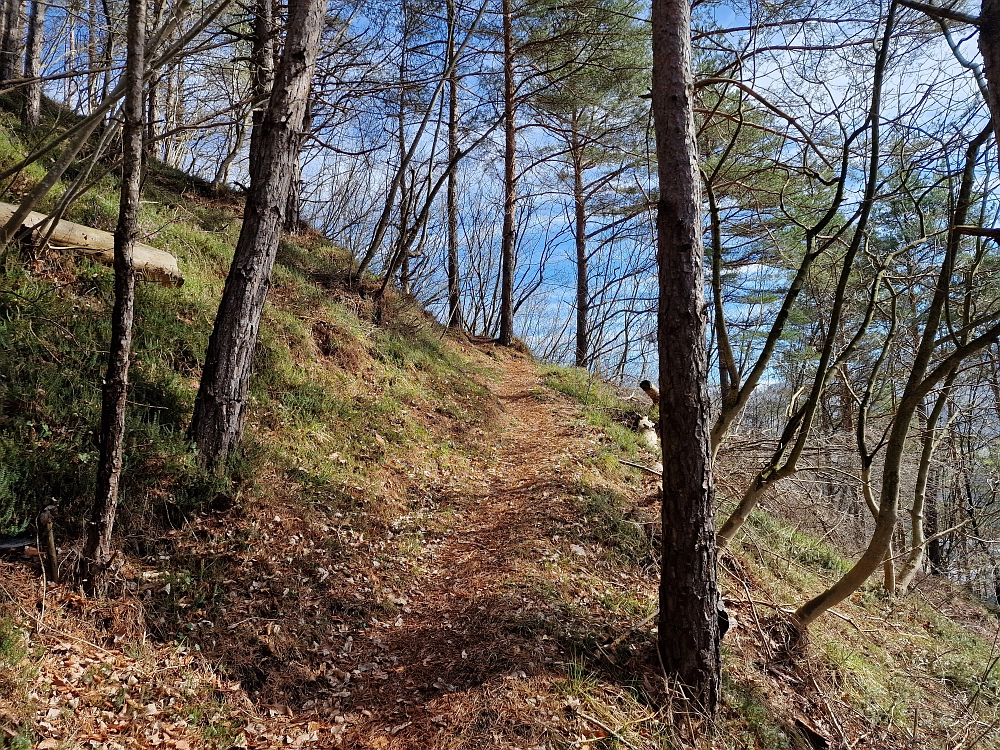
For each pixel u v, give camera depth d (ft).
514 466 28.14
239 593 14.49
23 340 16.52
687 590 13.62
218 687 12.17
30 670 10.25
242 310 17.62
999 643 29.32
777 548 27.86
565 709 12.29
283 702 12.44
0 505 12.87
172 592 13.71
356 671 13.70
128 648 11.98
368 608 15.83
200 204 38.22
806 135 15.96
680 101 13.70
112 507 12.83
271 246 18.15
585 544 20.38
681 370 13.55
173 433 17.07
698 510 13.58
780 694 16.63
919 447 35.76
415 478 23.65
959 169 18.81
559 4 47.65
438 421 29.86
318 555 16.78
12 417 14.66
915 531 28.48
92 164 14.03
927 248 25.30
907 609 27.09
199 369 20.88
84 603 12.30
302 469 19.66
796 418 18.97
